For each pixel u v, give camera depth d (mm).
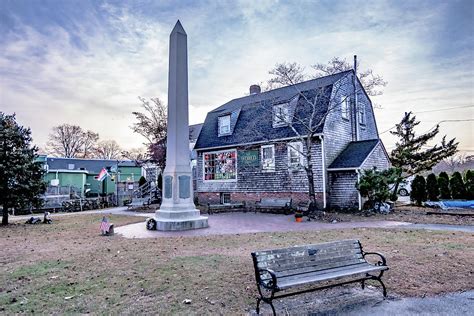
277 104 18766
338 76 19094
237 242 8852
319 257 4586
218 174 22438
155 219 12211
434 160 23219
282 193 18469
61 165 42656
